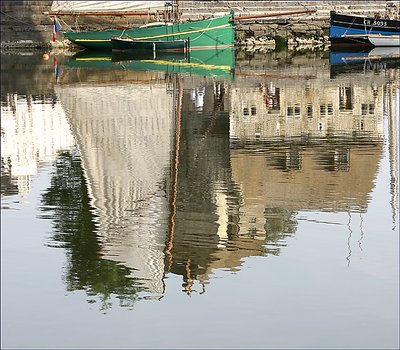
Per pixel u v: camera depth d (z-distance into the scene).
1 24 78.75
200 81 48.28
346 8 82.50
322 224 18.55
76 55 70.88
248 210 19.70
